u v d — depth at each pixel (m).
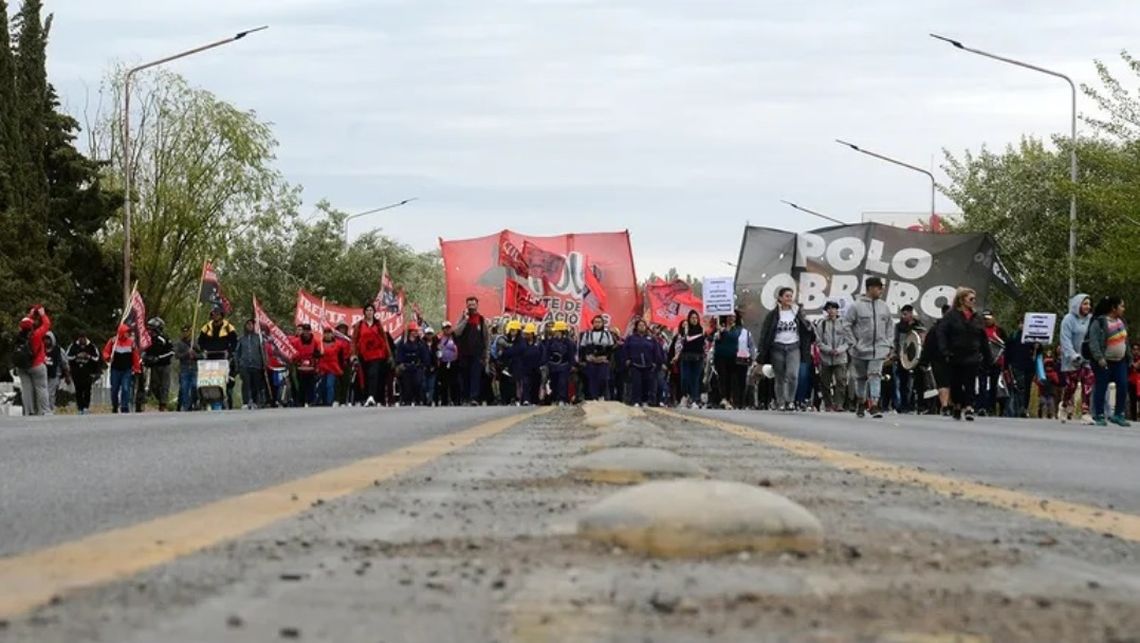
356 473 15.30
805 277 64.19
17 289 90.44
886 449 23.75
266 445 22.59
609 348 59.25
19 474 16.17
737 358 54.97
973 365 43.88
